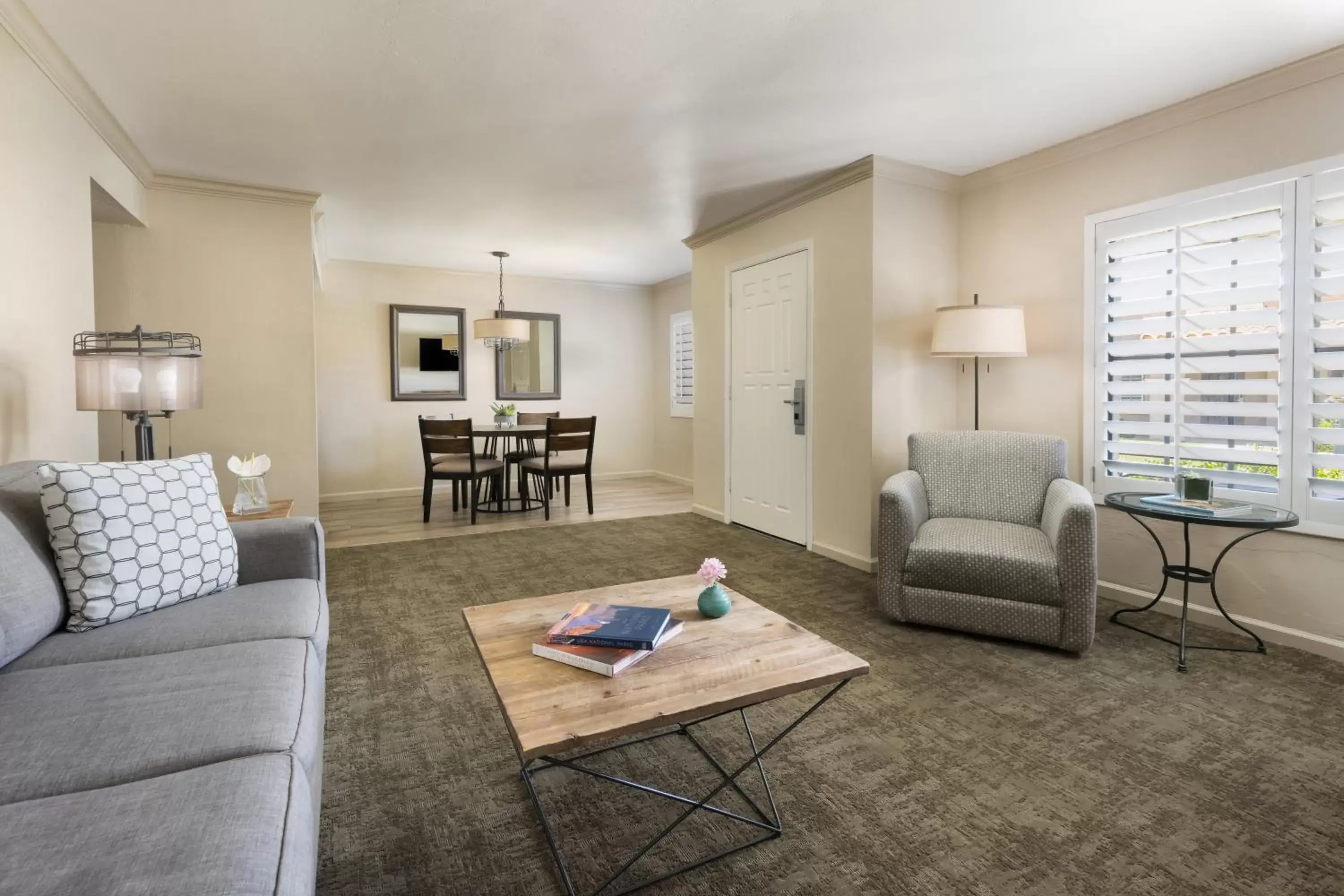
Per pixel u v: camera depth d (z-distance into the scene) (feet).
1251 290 8.80
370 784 5.65
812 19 7.37
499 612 5.81
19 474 5.54
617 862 4.72
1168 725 6.57
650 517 17.57
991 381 12.26
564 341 24.09
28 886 2.42
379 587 11.25
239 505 8.98
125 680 4.19
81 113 8.87
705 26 7.50
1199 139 9.33
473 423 22.08
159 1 6.91
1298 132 8.36
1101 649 8.48
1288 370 8.50
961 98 9.30
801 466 13.93
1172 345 9.64
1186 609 7.98
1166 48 7.95
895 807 5.32
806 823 5.13
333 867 4.64
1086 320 10.71
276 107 9.45
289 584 6.36
